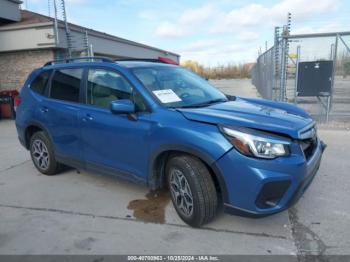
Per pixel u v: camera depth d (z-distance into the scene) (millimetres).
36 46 13109
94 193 4516
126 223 3646
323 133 7965
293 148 3047
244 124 3082
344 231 3371
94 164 4352
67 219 3781
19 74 13953
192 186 3283
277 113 3613
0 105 12516
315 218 3656
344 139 7289
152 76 4078
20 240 3363
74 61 5008
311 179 3430
